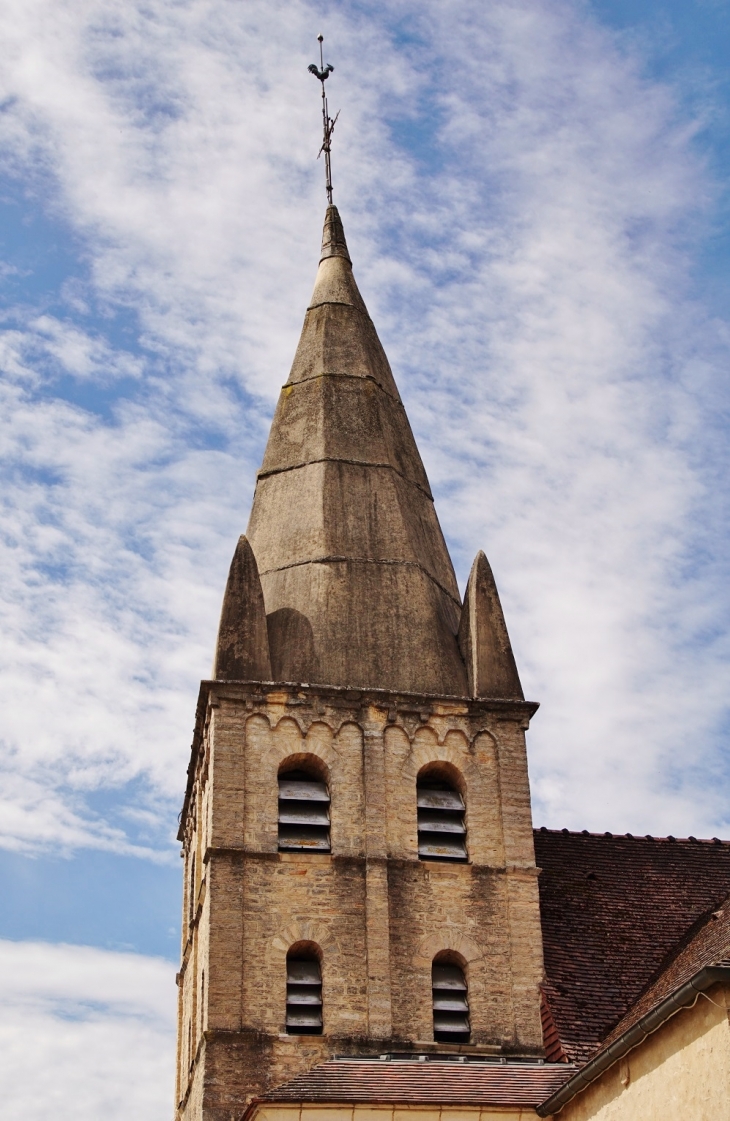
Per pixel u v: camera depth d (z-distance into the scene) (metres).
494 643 45.03
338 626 44.53
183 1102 44.38
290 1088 34.97
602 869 46.03
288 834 41.56
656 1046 30.48
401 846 41.75
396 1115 34.12
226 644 43.59
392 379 51.25
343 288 51.81
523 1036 39.91
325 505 46.81
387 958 40.22
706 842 48.03
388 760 42.72
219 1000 39.03
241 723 42.38
